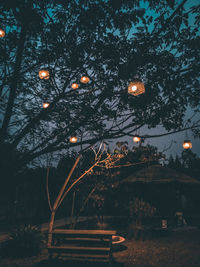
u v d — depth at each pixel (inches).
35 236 270.5
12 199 480.7
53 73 159.6
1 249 259.1
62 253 224.2
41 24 144.7
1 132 135.9
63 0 144.2
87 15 147.0
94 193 431.2
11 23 141.6
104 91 141.9
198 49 155.6
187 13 140.6
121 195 545.6
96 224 539.2
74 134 164.7
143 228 453.1
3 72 149.3
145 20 147.9
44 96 179.2
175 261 239.1
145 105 148.6
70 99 165.5
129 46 151.9
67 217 665.6
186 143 249.8
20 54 145.3
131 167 689.0
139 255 262.8
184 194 845.8
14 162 132.5
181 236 382.9
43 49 165.9
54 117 169.5
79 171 353.1
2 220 452.8
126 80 152.2
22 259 246.2
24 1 134.0
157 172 488.4
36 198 549.0
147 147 303.4
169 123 157.4
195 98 149.5
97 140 139.1
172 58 157.2
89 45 157.9
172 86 147.0
